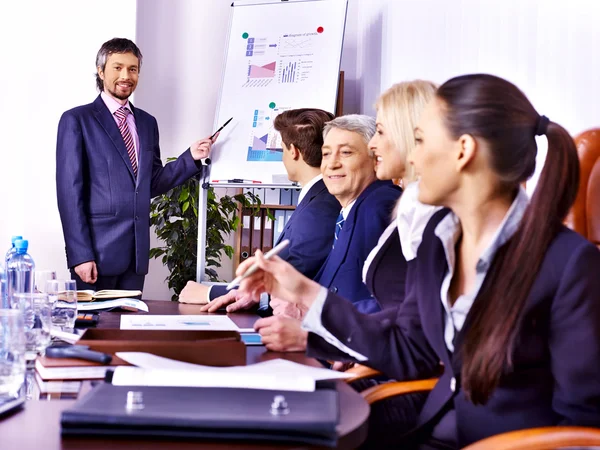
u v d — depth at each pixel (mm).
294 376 1104
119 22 4457
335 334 1418
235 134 4238
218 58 5098
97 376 1225
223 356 1270
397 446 1434
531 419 1214
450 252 1349
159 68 5000
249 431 866
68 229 3695
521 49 2713
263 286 1449
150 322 1833
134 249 3855
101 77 3939
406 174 1967
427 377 1465
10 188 4375
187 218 4535
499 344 1183
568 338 1141
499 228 1237
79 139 3734
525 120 1227
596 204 1634
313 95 4191
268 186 4098
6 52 4344
